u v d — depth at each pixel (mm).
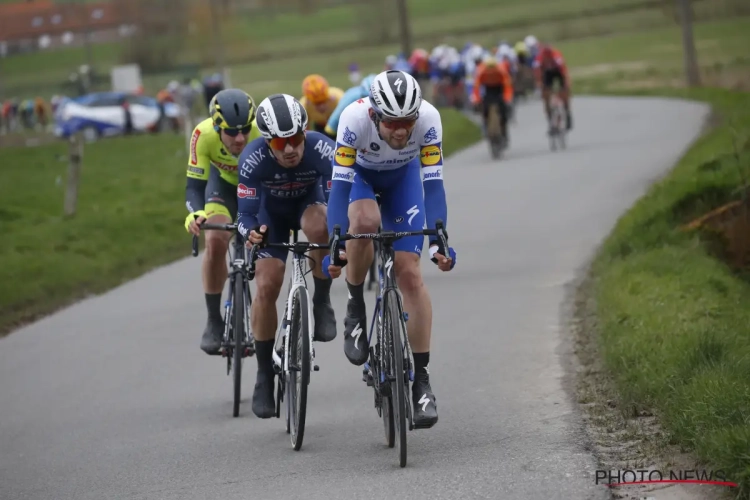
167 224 42219
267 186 15625
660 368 15156
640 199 31234
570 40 182250
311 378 19203
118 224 41344
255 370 20641
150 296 29797
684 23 92375
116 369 21719
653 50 145750
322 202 16219
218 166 19000
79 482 14656
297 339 14953
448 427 15086
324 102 26938
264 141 15273
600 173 41875
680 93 81375
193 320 25781
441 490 12211
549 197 37750
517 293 24281
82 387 20547
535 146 57750
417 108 13320
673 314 18625
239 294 17641
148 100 97000
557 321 21250
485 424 15016
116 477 14656
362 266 14680
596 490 11672
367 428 15570
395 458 13852
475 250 30219
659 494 11383
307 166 15422
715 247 25781
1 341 26156
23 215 46938
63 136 96375
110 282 33219
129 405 18828
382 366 13922
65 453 16266
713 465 11562
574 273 25734
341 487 12781
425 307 14000
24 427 18188
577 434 13922
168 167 63312
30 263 34625
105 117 94250
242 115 17172
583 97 94562
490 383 17312
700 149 39531
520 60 103188
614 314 19422
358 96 24812
